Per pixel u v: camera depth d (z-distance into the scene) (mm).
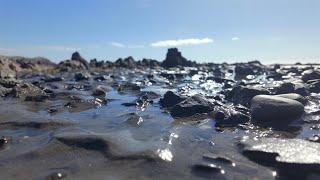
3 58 42156
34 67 46281
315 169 7281
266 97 12492
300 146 8469
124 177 7164
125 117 12555
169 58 51250
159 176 7211
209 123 11758
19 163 7984
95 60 53906
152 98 17344
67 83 24734
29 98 16984
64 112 13953
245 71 33438
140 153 8203
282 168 7508
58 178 7133
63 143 8984
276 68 36031
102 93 18766
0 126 11312
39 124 11328
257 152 8219
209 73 35188
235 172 7398
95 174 7305
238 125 11297
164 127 11172
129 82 25359
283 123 11500
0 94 18375
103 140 8953
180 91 19781
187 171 7430
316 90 16812
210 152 8625
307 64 41594
